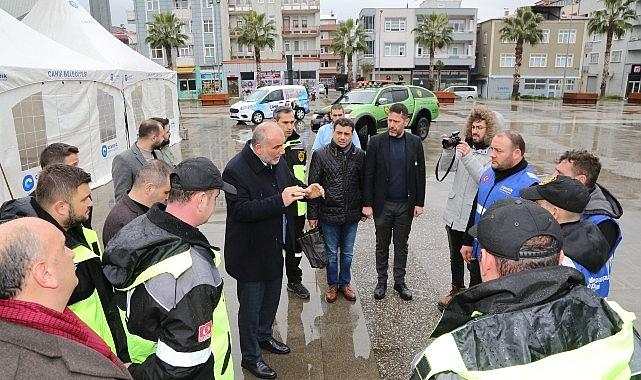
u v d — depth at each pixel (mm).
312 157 3828
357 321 3717
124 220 2555
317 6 53312
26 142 6617
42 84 6938
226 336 1807
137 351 1699
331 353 3279
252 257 2850
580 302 1075
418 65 53375
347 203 3795
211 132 17000
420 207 3904
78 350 1143
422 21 52125
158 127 3938
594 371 967
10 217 2031
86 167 8352
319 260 3613
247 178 2828
